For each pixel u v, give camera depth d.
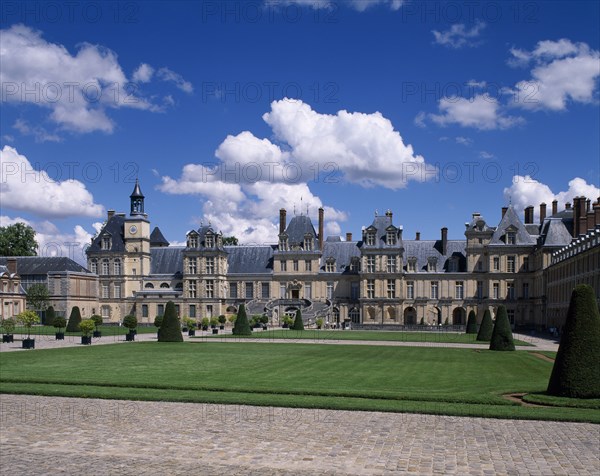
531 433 22.84
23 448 20.64
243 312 87.69
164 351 56.38
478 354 55.47
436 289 130.62
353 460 19.39
